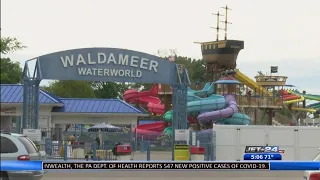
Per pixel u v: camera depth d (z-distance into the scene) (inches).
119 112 2561.5
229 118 2994.6
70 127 3176.7
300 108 5315.0
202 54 4404.5
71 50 1683.1
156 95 3659.0
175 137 1683.1
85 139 1915.6
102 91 5964.6
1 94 2361.0
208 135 1724.9
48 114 2394.2
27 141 901.8
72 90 4407.0
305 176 795.4
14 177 840.3
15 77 2652.6
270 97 3619.6
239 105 3476.9
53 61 1675.7
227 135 1649.9
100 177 1192.2
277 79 4448.8
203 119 2940.5
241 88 3996.1
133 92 3681.1
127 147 1668.3
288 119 4722.0
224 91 3213.6
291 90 5728.3
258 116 3946.9
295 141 1637.6
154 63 1733.5
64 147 1659.7
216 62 4296.3
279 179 1178.6
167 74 1748.3
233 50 4247.0
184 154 1652.3
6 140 864.9
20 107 2346.2
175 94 1764.3
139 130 3255.4
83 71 1686.8
